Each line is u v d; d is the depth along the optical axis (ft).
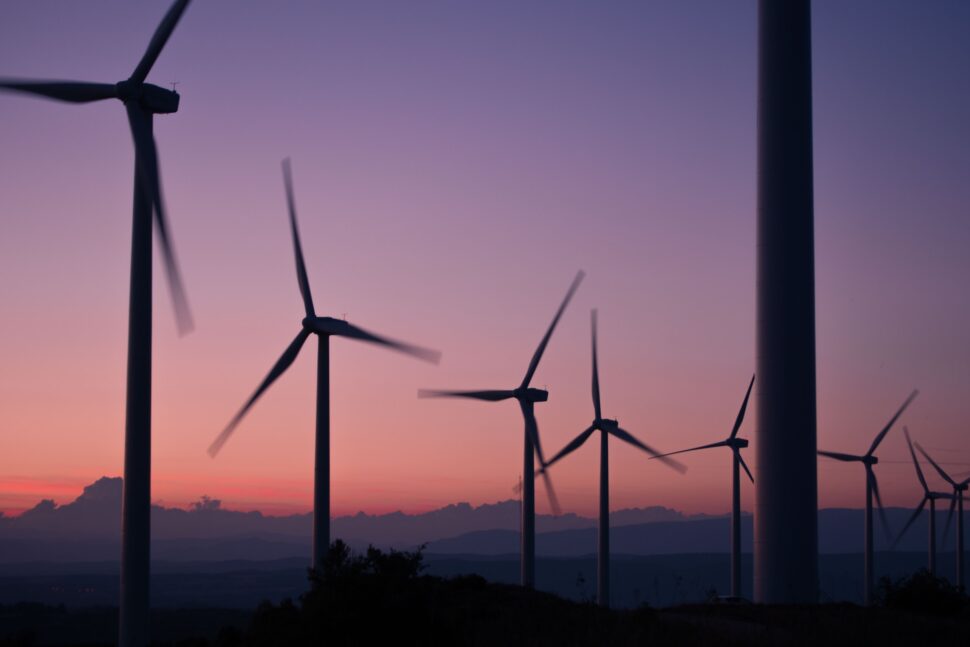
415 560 193.16
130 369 200.64
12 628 474.49
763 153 278.26
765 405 271.69
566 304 340.39
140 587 194.70
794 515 265.54
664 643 165.48
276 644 173.99
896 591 273.75
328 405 250.98
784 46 277.44
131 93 201.77
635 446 378.73
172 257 186.19
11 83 196.44
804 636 175.73
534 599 213.46
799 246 272.72
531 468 345.31
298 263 252.21
